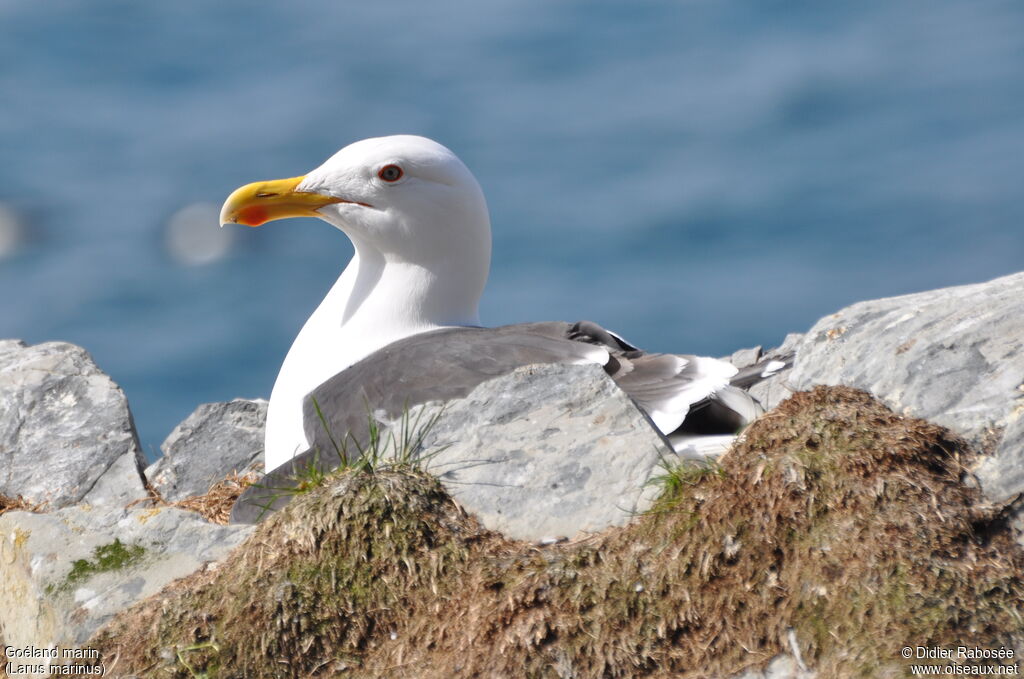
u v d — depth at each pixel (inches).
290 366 478.6
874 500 347.3
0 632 397.7
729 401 415.5
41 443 526.0
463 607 347.6
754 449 366.3
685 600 341.1
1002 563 341.7
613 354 434.6
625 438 385.7
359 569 355.6
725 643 336.5
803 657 331.3
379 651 348.5
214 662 345.7
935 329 426.6
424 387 424.2
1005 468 366.6
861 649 326.6
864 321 457.7
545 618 339.9
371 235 478.6
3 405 543.8
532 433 391.2
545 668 334.0
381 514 360.8
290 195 482.9
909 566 335.9
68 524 388.2
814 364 450.3
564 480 376.8
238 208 484.1
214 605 354.6
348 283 491.2
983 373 401.7
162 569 374.0
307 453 412.8
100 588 369.4
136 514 390.3
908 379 408.8
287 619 348.2
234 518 398.3
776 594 339.0
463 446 390.9
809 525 346.0
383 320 474.0
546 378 407.8
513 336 445.4
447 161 475.8
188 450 534.6
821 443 362.0
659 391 415.2
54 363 573.0
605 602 342.0
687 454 400.2
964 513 349.1
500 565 354.0
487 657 337.7
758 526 347.3
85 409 543.5
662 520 355.6
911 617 328.5
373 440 385.7
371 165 472.4
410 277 478.6
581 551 354.6
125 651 351.9
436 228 475.5
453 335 454.0
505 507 371.6
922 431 369.7
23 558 382.0
